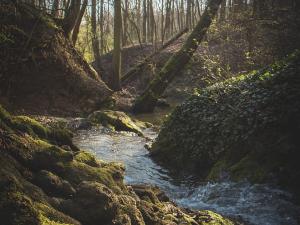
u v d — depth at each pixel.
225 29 14.67
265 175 7.31
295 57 8.61
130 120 15.22
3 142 4.33
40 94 16.70
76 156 5.14
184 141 9.69
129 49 32.31
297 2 12.67
